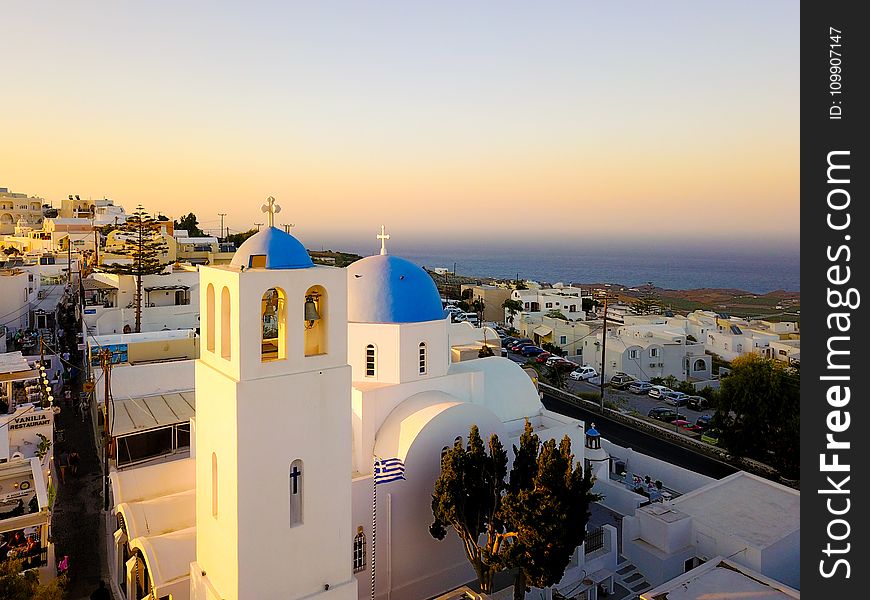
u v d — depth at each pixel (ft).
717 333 265.54
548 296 324.39
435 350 86.48
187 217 368.48
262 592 49.73
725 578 67.51
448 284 459.73
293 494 52.06
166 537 63.00
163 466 75.51
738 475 98.58
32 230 338.75
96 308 157.89
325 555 53.31
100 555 82.07
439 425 76.95
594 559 80.69
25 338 168.96
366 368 83.76
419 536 76.18
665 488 110.11
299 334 51.06
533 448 69.05
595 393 191.01
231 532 49.01
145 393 115.44
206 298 54.54
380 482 72.02
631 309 356.79
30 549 74.23
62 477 102.63
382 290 84.53
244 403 47.98
